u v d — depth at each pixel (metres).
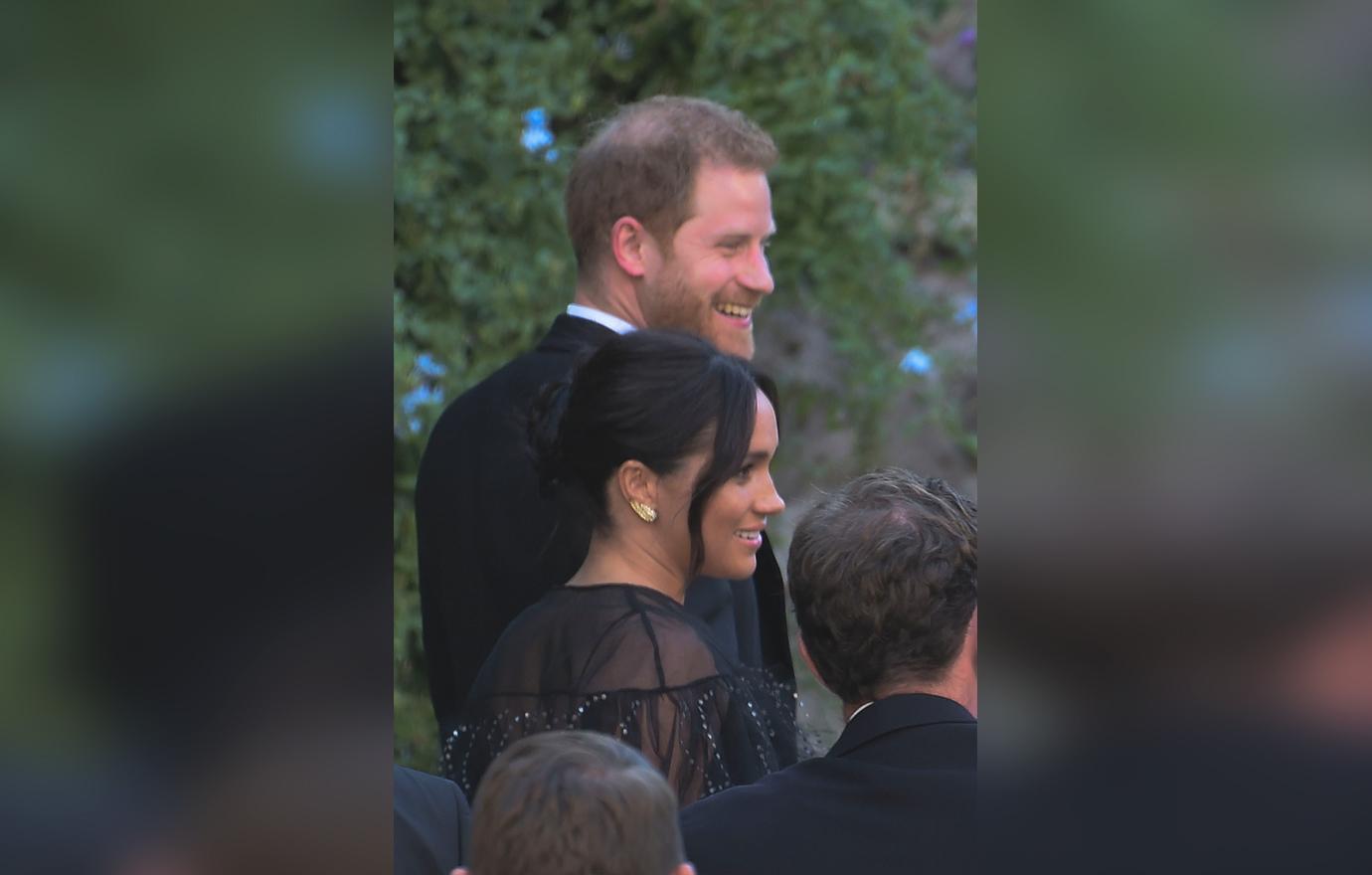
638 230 8.30
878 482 6.31
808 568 6.08
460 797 6.50
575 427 6.85
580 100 14.23
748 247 8.41
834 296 15.16
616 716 6.34
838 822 5.64
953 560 5.95
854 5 15.17
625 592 6.63
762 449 6.82
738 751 6.46
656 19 14.66
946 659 6.00
